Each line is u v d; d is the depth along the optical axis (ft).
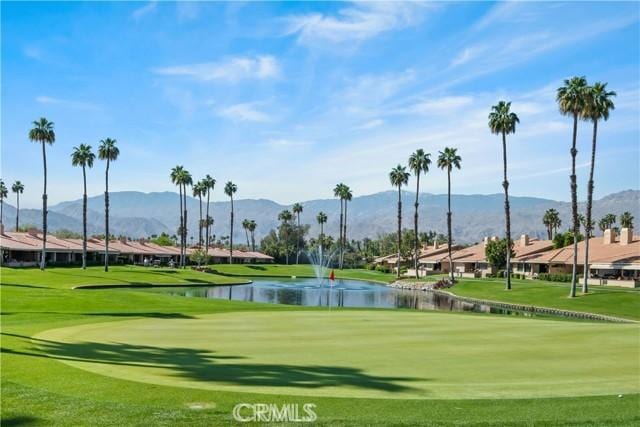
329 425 30.81
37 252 348.59
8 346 54.90
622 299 174.29
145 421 30.73
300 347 59.88
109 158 309.01
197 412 32.76
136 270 313.12
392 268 482.69
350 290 273.13
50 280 217.56
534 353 56.95
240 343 62.64
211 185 497.05
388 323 87.51
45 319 87.56
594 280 263.08
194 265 450.71
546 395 39.22
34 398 34.88
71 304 114.11
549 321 95.50
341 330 76.74
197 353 55.16
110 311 107.45
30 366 44.70
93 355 52.70
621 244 284.20
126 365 47.57
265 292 244.42
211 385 40.34
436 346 61.46
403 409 34.73
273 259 615.57
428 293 259.60
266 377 43.62
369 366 49.03
